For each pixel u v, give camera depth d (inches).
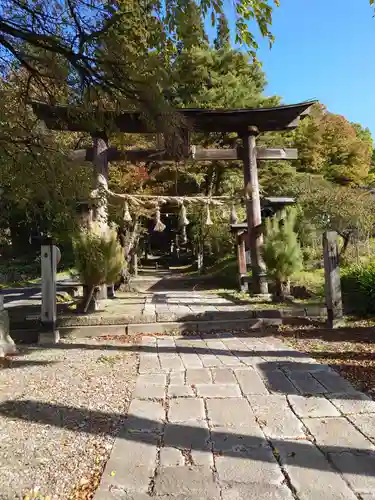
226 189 603.5
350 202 481.1
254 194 319.9
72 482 79.5
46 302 210.7
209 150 324.8
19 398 125.3
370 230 505.4
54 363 167.0
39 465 85.7
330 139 852.0
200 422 105.9
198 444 93.7
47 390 132.6
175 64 123.7
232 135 501.0
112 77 111.7
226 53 474.6
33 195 124.2
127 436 98.4
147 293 405.1
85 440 97.0
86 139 321.1
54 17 110.0
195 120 294.7
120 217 342.3
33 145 119.3
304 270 404.8
